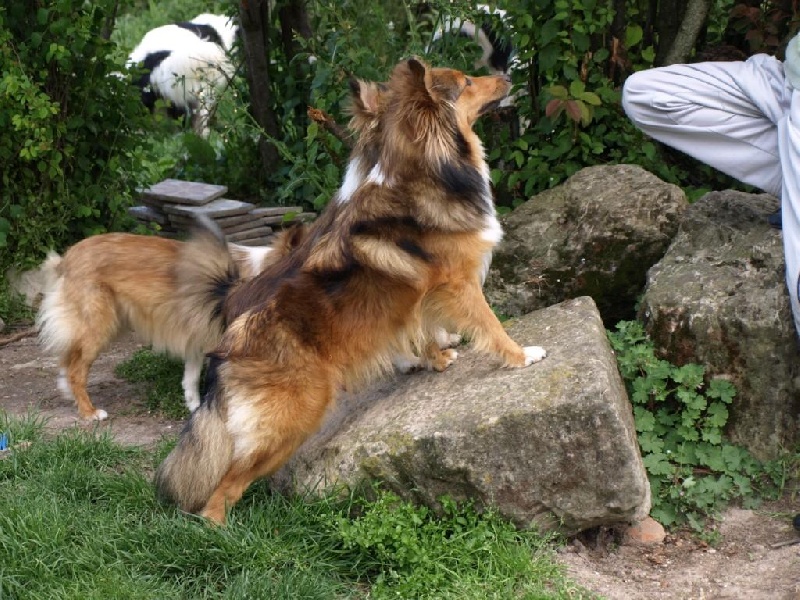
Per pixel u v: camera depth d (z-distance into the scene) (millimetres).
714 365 3676
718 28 4781
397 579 3354
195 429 3498
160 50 7145
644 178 4191
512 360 3566
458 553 3373
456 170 3545
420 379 3740
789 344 3600
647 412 3703
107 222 5188
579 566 3426
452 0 4766
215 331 3830
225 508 3488
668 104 3781
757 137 3766
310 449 3604
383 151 3527
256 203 5648
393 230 3510
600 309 4164
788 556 3424
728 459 3645
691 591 3354
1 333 4824
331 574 3379
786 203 3559
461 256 3559
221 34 7504
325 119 4441
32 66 4828
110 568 3332
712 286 3727
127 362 4500
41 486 3619
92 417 4133
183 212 5117
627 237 4094
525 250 4223
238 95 5703
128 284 4074
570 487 3391
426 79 3525
